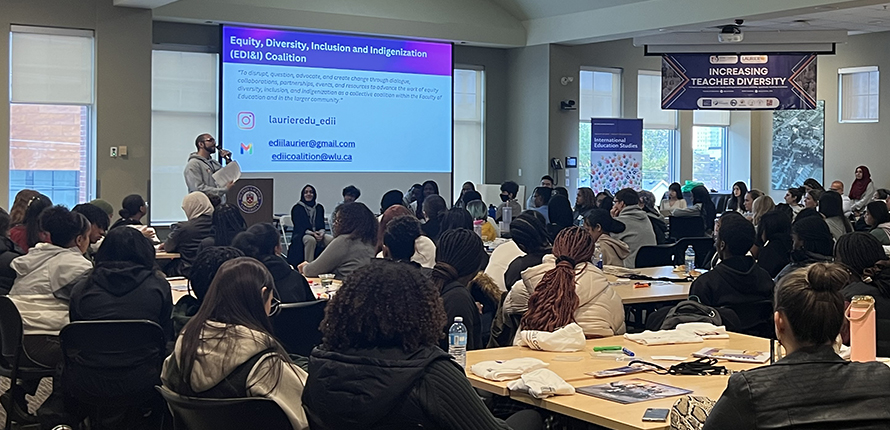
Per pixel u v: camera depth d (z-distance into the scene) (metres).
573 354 3.35
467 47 13.62
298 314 4.02
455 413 2.08
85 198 10.09
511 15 13.52
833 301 1.95
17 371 3.83
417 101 12.77
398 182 12.69
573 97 13.66
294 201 11.85
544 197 9.43
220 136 11.27
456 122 13.67
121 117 9.96
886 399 1.90
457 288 3.73
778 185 16.22
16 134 9.63
